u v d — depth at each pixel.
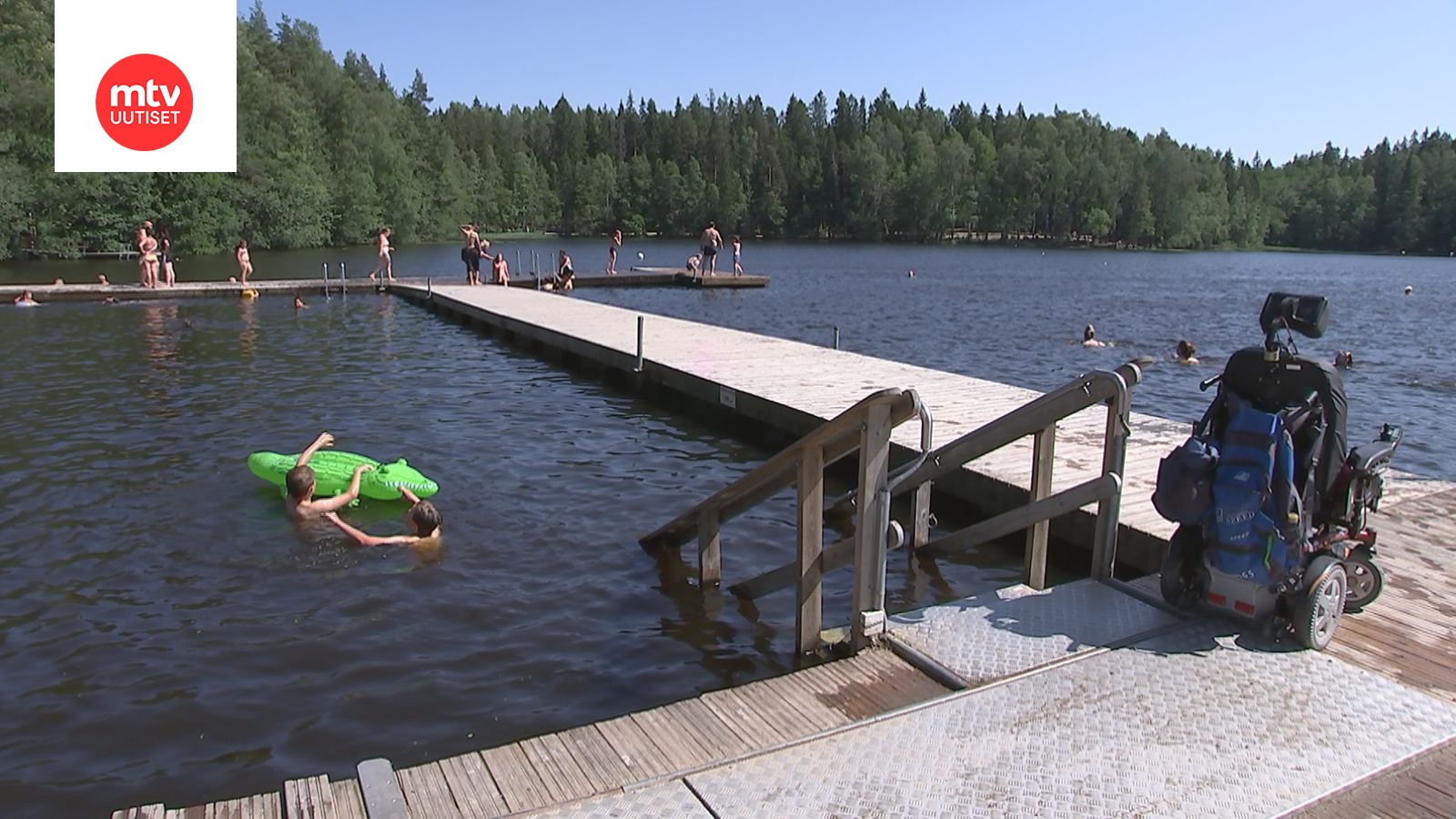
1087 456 8.03
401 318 22.83
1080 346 20.89
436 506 8.08
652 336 15.74
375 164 68.88
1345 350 21.00
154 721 4.69
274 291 27.86
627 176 104.50
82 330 19.44
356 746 4.50
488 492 8.51
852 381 11.38
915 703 3.82
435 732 4.63
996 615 4.58
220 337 18.80
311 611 5.98
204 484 8.58
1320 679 3.90
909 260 64.81
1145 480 7.31
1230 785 3.17
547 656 5.43
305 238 58.47
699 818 3.04
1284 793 3.13
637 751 3.47
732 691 3.96
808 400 10.20
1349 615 4.59
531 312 19.72
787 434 10.38
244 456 9.59
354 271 42.03
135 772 4.28
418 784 3.26
